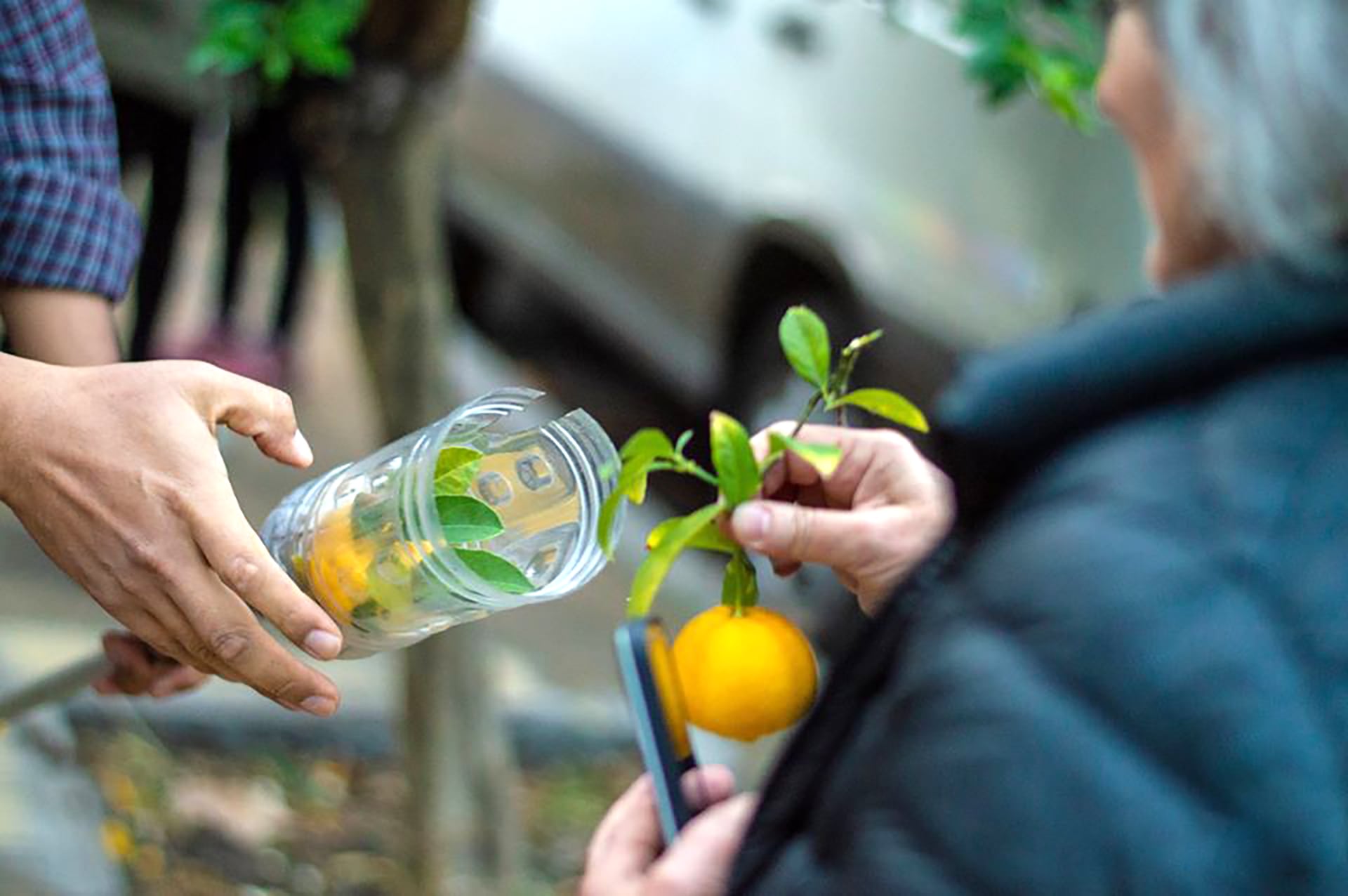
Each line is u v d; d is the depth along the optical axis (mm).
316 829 2332
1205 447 915
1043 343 944
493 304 4207
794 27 3363
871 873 903
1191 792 877
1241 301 920
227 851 2219
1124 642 891
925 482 1268
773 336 3391
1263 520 896
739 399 3490
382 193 1941
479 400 1158
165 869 2143
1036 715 894
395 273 1966
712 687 1145
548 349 4141
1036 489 938
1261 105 909
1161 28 945
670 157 3512
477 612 1173
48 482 1187
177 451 1181
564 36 3697
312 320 4008
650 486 3773
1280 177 908
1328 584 882
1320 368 915
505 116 3783
